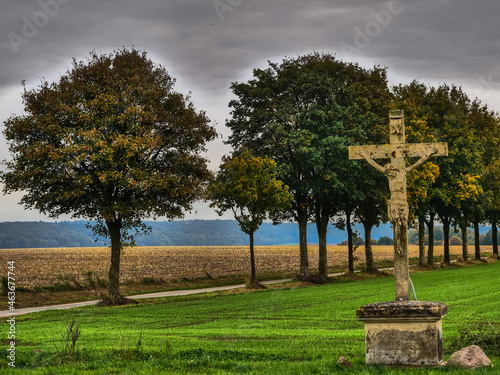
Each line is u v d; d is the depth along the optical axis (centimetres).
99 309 3500
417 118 5966
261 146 5188
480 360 1201
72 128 3709
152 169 4003
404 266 1319
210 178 4181
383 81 5619
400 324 1242
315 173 5075
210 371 1302
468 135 6456
